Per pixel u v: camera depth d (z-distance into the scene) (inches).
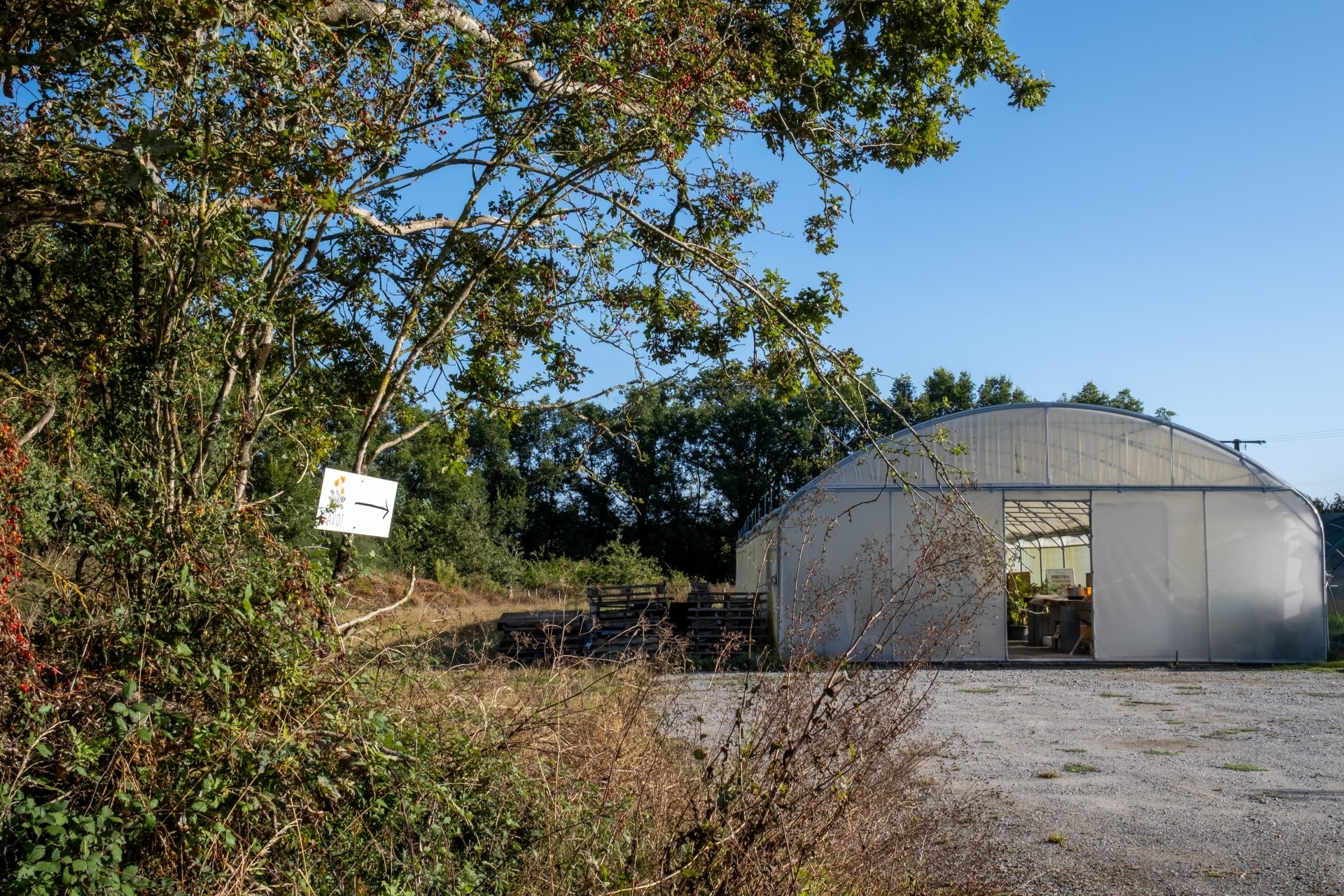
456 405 251.0
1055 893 206.2
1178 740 396.8
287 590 156.5
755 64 250.4
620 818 155.4
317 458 232.8
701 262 250.2
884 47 352.2
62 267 204.8
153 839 131.3
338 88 197.9
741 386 279.4
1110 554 730.8
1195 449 734.5
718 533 1996.8
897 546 693.9
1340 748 378.9
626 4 215.5
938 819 202.2
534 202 236.2
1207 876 218.2
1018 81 361.4
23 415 189.2
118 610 140.1
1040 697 534.0
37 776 133.3
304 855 134.4
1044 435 735.7
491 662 225.1
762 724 160.2
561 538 1995.6
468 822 152.5
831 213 299.4
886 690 164.1
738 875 139.6
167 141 173.8
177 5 177.9
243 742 136.6
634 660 206.1
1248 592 722.8
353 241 238.1
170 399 178.5
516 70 231.8
